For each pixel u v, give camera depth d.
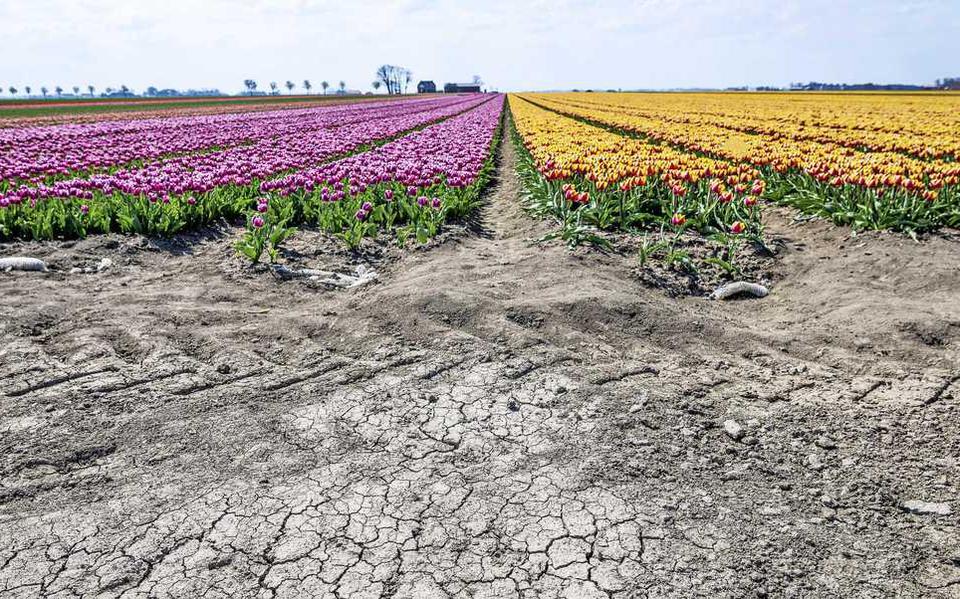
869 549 2.86
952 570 2.75
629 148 16.02
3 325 5.09
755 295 6.67
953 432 3.78
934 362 4.64
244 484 3.22
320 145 19.91
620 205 9.10
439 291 5.75
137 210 8.50
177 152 18.94
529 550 2.78
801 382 4.46
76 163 13.74
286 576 2.62
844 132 21.95
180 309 5.62
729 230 8.61
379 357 4.74
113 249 7.78
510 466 3.39
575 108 47.91
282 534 2.86
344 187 10.80
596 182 9.31
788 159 11.96
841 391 4.31
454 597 2.52
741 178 10.49
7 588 2.54
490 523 2.95
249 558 2.71
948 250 7.31
